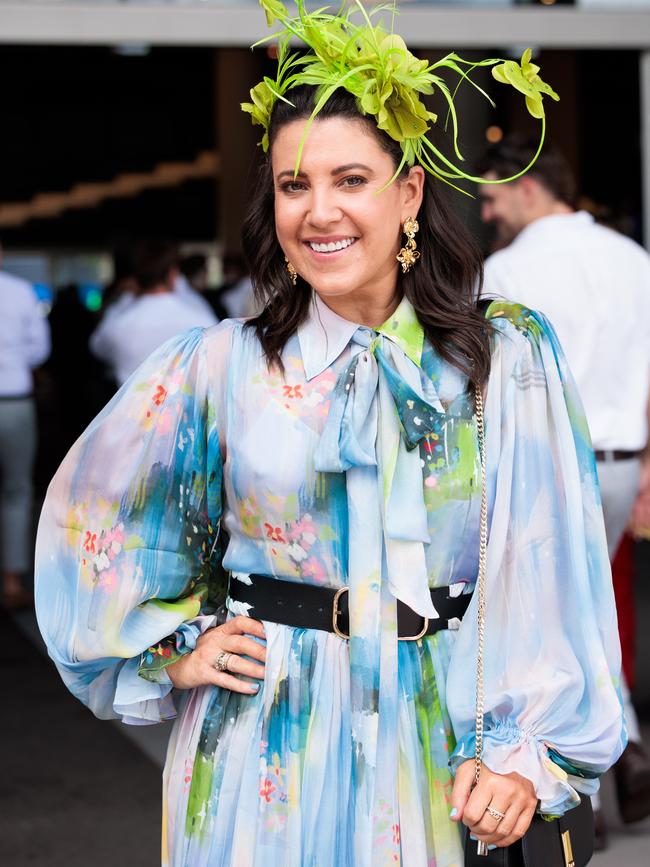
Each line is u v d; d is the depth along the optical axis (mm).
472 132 6172
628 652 3969
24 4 5297
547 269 3406
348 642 1768
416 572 1734
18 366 6520
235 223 16953
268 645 1792
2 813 3898
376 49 1702
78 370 11977
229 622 1831
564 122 10953
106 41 5375
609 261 3432
